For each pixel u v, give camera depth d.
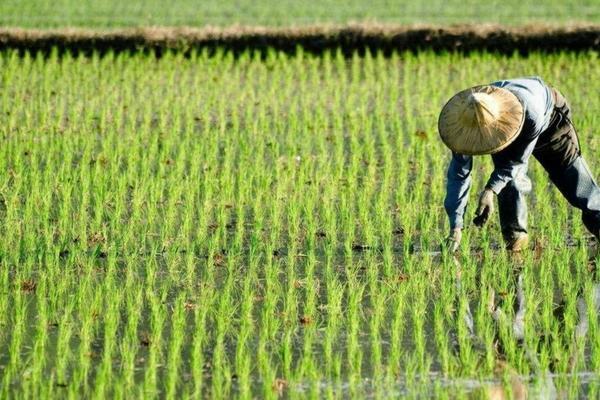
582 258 26.36
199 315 22.92
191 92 43.59
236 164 34.88
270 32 49.41
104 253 26.98
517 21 54.91
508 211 26.45
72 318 23.20
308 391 20.09
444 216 29.73
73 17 56.81
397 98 42.59
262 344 21.36
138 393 19.98
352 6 60.09
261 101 41.84
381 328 22.91
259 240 27.48
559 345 21.45
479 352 21.75
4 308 23.39
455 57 47.75
